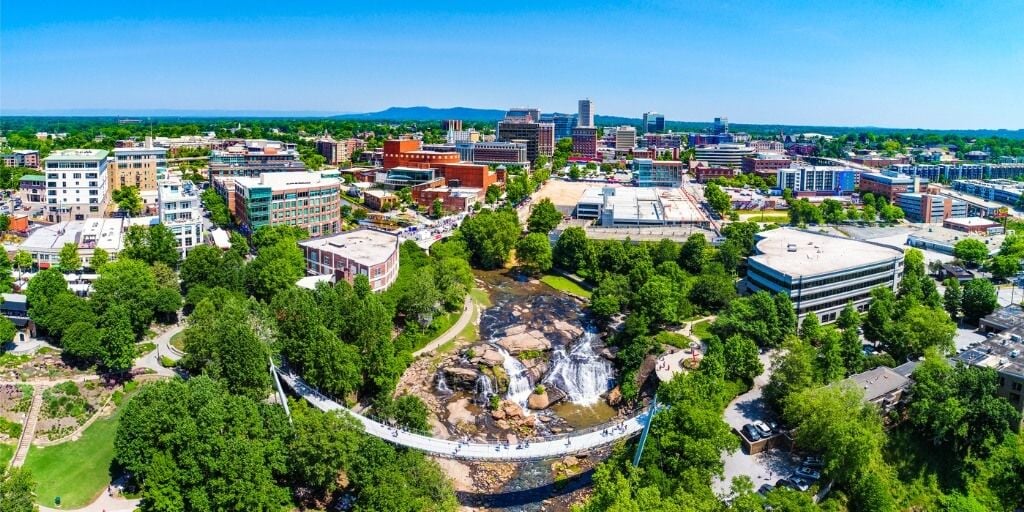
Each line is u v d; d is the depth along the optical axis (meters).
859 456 159.88
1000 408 177.75
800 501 142.62
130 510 152.88
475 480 180.38
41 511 152.12
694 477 152.12
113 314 197.75
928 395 183.38
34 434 174.62
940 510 169.75
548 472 184.38
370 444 158.25
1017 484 173.12
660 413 169.12
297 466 158.75
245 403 162.75
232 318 197.75
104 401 189.50
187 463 147.00
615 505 134.50
